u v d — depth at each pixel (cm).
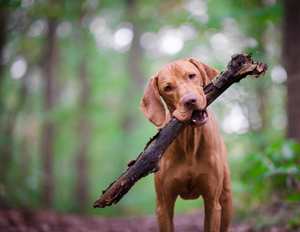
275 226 439
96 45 1495
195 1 1218
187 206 1319
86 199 1401
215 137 284
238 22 764
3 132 1253
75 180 1608
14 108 1562
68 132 1634
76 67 1588
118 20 1457
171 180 281
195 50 1124
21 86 1625
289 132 538
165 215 289
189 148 276
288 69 545
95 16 1407
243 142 866
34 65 1581
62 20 1298
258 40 739
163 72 262
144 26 1469
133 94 1522
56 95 1738
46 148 1295
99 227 638
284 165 452
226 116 875
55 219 657
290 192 487
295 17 541
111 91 1639
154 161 237
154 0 1395
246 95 692
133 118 1484
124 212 1377
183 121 237
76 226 623
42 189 1188
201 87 248
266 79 724
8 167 998
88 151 1442
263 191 521
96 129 1550
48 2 1034
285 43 556
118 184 238
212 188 281
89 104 1388
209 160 277
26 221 586
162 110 264
